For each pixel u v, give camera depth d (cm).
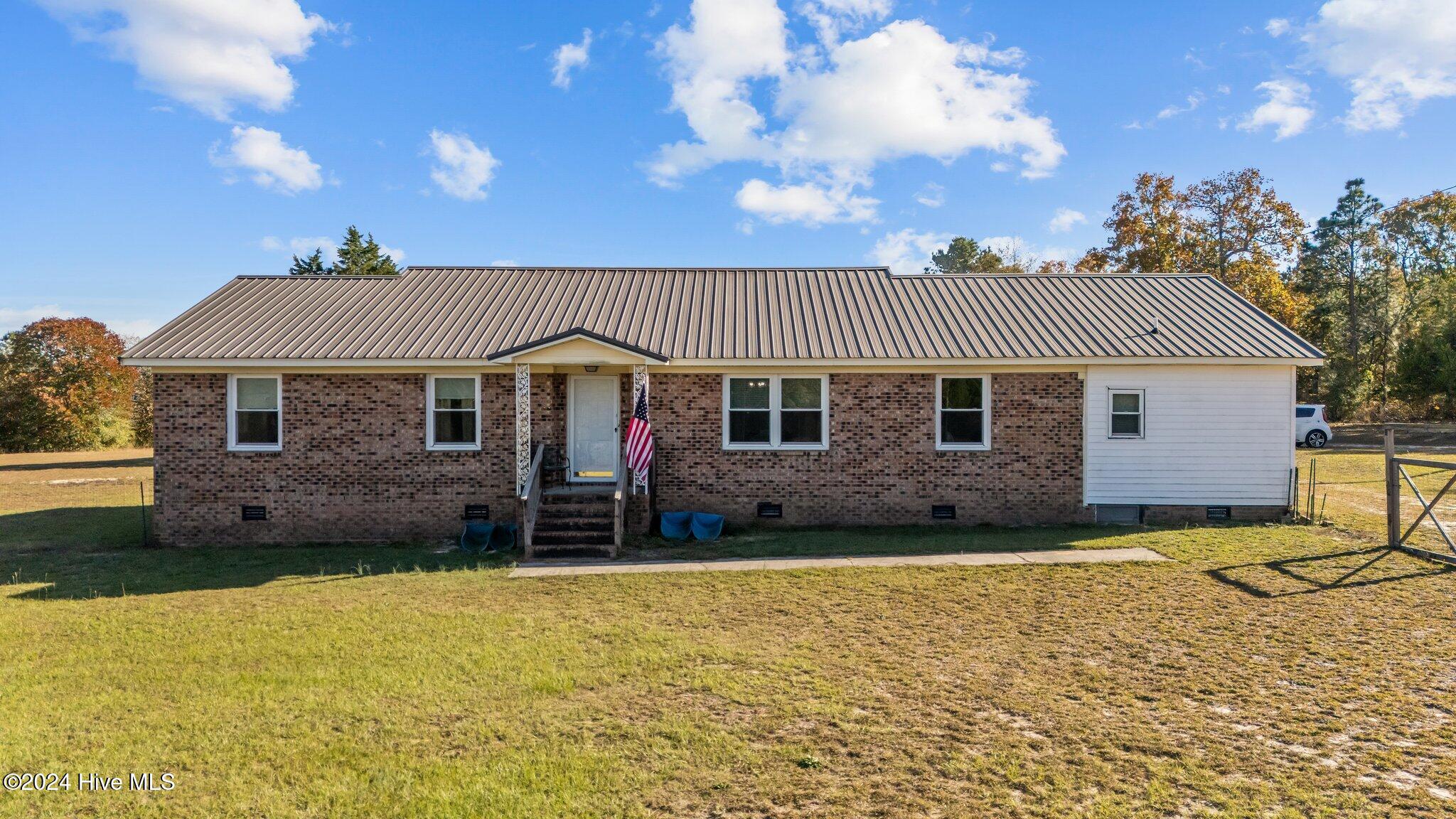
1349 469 2617
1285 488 1730
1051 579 1223
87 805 573
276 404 1714
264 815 558
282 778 609
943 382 1744
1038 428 1738
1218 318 1853
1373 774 604
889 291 2045
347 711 738
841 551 1478
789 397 1747
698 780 599
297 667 866
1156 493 1734
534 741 670
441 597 1183
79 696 784
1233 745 653
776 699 757
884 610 1074
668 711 732
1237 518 1733
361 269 4819
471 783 594
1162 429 1733
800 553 1467
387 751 654
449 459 1716
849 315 1894
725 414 1744
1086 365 1719
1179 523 1722
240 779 609
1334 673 816
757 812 553
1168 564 1303
